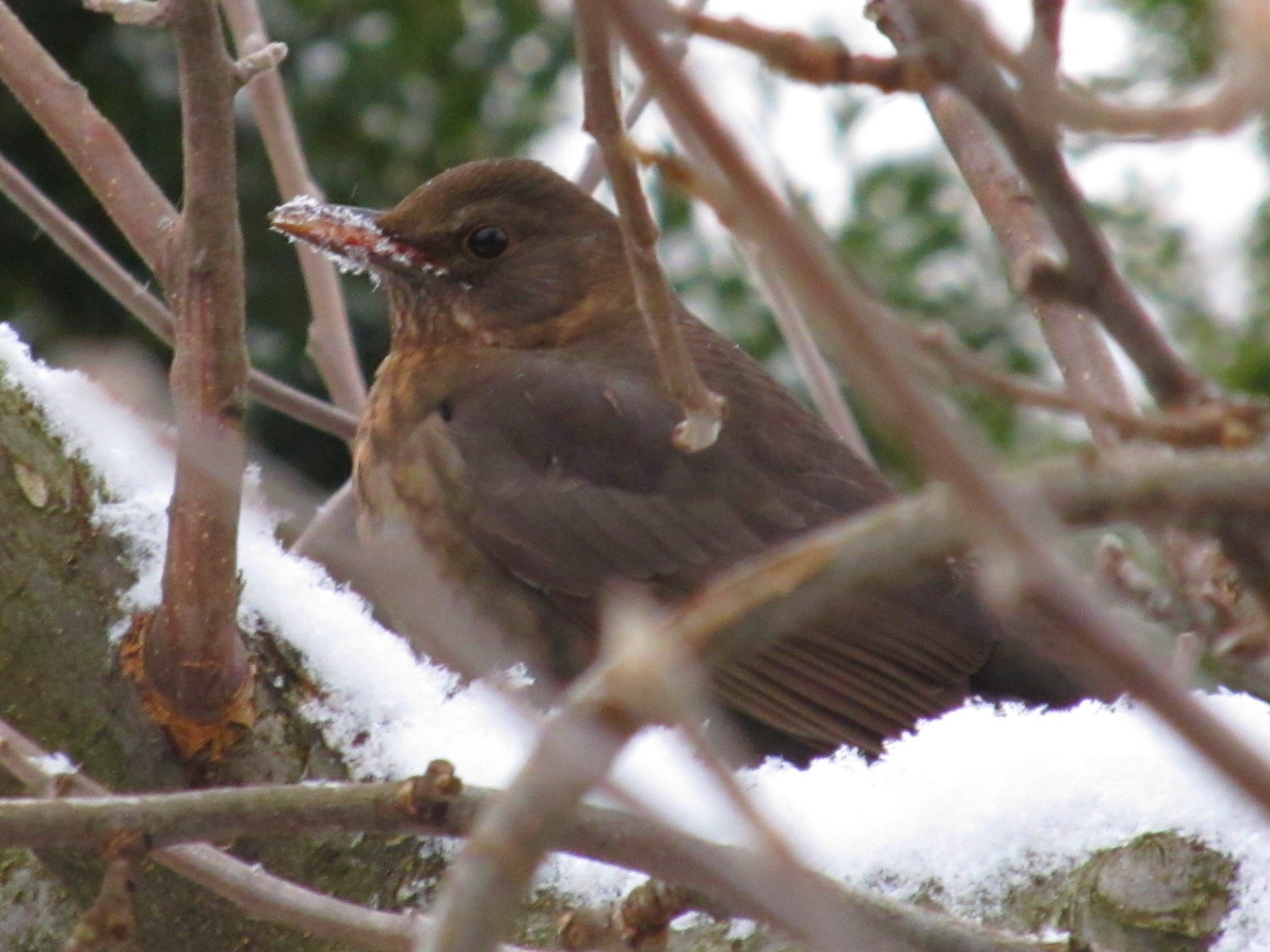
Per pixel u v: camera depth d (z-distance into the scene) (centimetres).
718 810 592
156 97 1636
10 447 682
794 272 328
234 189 632
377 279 1022
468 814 528
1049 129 379
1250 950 566
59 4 1619
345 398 1028
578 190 1025
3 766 621
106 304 1586
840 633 878
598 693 386
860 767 662
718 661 385
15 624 675
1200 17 1048
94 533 682
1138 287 1312
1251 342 1298
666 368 516
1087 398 447
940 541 361
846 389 1414
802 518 938
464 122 1634
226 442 636
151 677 669
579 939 579
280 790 536
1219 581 545
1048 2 398
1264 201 1298
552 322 1004
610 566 931
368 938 562
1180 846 583
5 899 796
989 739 639
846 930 406
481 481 948
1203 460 350
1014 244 731
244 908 576
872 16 575
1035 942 510
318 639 699
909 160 1403
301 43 1622
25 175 1614
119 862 531
